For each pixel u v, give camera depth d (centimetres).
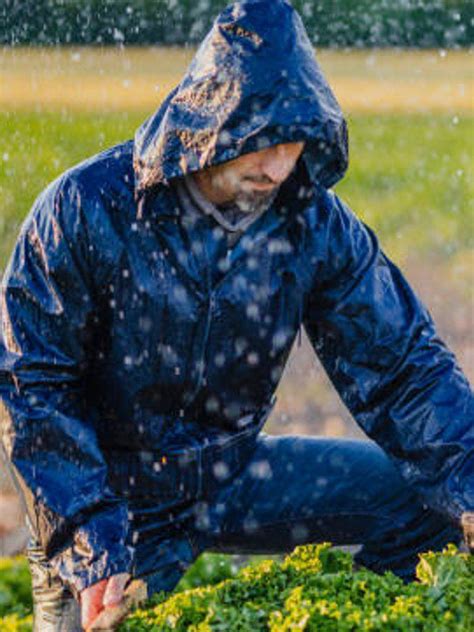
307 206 939
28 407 907
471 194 3422
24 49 5272
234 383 989
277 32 842
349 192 3491
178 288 934
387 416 998
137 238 917
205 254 930
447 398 982
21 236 933
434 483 982
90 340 942
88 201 912
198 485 1015
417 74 5362
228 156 849
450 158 3862
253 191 894
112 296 929
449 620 777
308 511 1052
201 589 851
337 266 980
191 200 912
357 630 761
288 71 838
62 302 917
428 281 2620
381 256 1010
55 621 963
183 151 863
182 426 998
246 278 949
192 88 856
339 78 5256
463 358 2117
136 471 1001
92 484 899
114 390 966
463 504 955
